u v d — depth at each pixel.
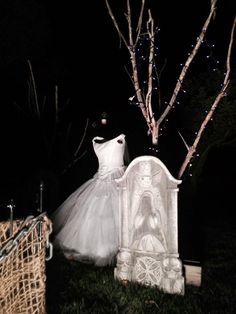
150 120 4.29
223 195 9.35
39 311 2.51
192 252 4.99
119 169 4.55
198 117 5.59
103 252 4.11
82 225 4.33
